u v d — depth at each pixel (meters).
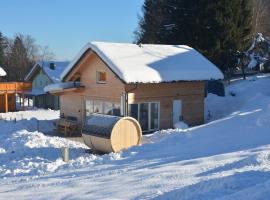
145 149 18.34
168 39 46.62
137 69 27.34
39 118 37.94
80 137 27.98
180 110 29.94
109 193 9.70
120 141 19.83
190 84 30.38
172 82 28.58
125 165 14.79
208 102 36.19
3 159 19.22
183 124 28.94
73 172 14.27
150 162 14.84
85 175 13.20
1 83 45.41
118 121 19.73
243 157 13.29
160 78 27.64
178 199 7.97
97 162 16.30
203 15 44.00
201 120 31.11
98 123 20.61
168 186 9.68
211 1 43.84
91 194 9.84
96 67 29.69
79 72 31.20
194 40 45.09
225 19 43.72
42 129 31.27
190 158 14.80
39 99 55.16
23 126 31.42
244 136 19.06
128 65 27.47
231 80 46.09
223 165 11.94
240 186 8.20
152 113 28.58
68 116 32.66
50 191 10.70
